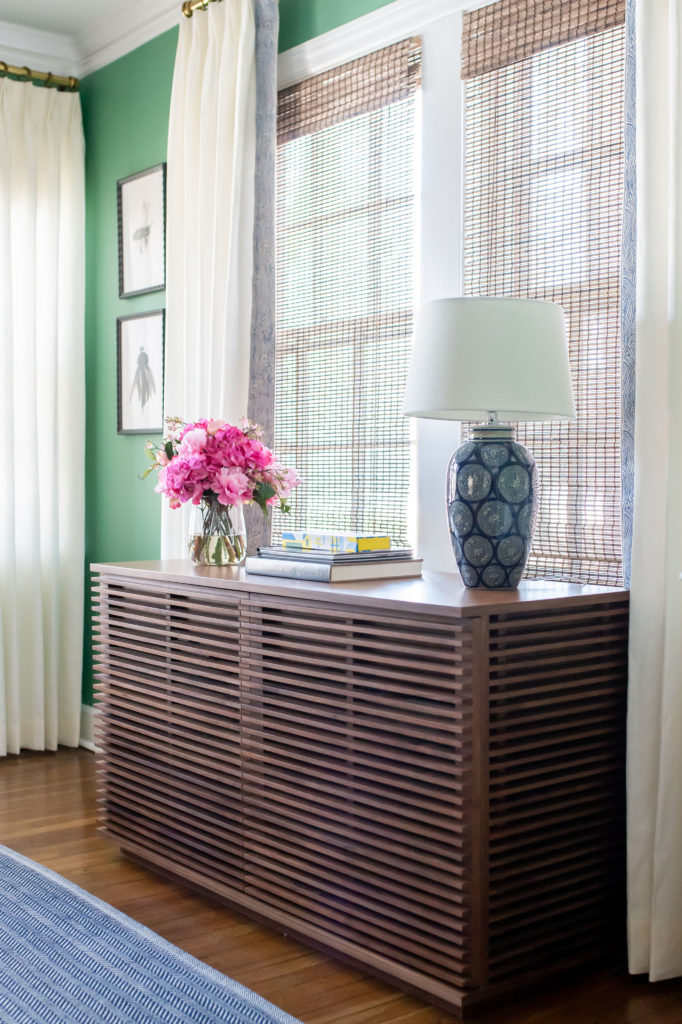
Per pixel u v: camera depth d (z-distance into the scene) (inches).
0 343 161.2
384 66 120.0
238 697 101.1
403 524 119.2
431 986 83.1
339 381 126.6
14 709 163.5
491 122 109.1
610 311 98.5
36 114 165.8
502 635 84.0
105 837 120.2
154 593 112.6
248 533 129.7
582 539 101.0
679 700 85.9
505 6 107.2
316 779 93.4
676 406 85.5
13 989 87.0
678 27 85.0
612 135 98.3
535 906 86.6
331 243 127.6
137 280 159.8
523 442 105.7
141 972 89.6
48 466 166.7
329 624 90.9
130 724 116.6
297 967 91.3
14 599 162.1
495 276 108.9
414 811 84.3
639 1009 83.9
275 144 130.6
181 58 143.5
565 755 89.0
